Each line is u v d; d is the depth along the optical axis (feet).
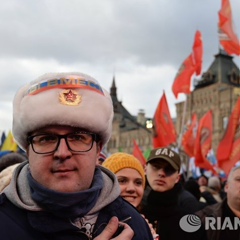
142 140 266.57
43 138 5.14
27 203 5.07
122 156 11.18
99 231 5.32
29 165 5.34
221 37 37.60
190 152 48.08
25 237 4.89
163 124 40.09
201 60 42.19
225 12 37.52
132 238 5.56
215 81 222.07
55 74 5.34
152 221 13.07
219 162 35.58
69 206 4.94
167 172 13.38
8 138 39.81
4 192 5.32
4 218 4.98
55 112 5.01
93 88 5.38
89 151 5.24
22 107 5.22
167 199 13.09
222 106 209.36
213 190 29.32
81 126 5.14
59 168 5.04
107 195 5.62
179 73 42.88
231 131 35.27
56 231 4.92
